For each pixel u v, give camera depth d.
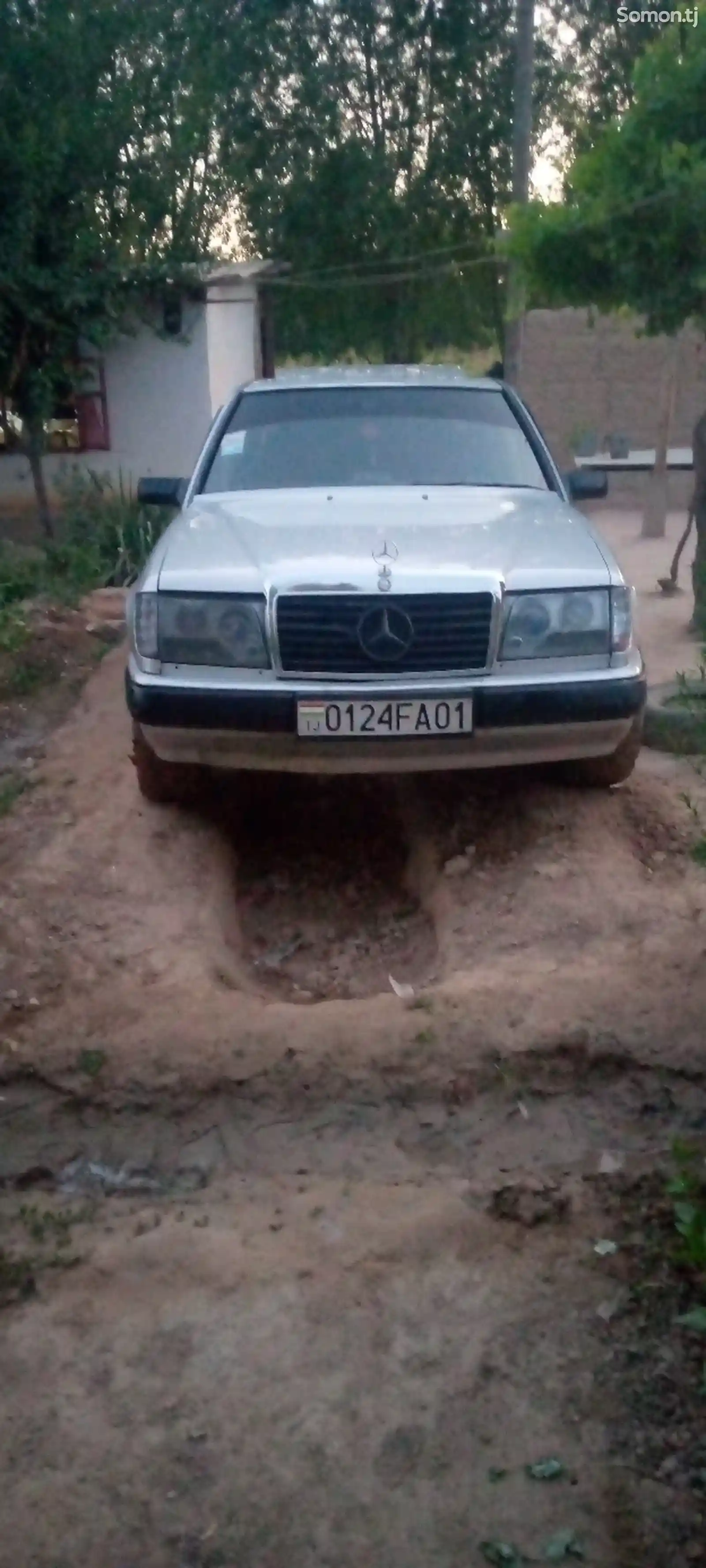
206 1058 3.59
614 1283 2.81
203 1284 2.84
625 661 4.34
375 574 4.18
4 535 13.88
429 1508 2.30
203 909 4.44
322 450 5.55
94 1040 3.68
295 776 5.70
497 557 4.36
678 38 6.47
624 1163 3.23
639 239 6.48
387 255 19.20
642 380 17.72
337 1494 2.33
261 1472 2.38
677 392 17.05
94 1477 2.37
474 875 4.64
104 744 6.03
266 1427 2.47
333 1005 3.87
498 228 19.42
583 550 4.53
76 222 11.73
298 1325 2.72
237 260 17.80
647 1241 2.93
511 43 18.84
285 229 19.02
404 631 4.15
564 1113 3.44
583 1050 3.60
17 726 6.52
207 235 13.35
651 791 5.20
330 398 5.78
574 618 4.27
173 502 5.64
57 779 5.56
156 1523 2.28
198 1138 3.37
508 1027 3.70
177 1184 3.23
